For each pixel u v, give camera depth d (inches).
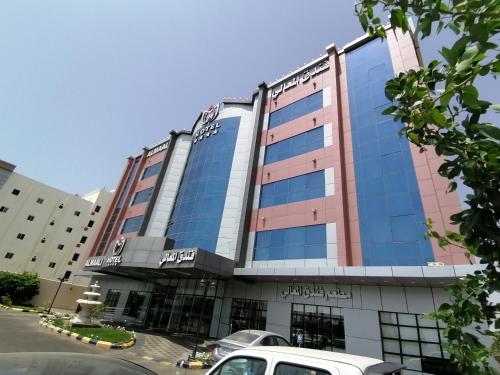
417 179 627.8
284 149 928.9
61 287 1512.1
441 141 75.0
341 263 645.9
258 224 856.9
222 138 1109.1
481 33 56.2
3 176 1828.2
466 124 68.4
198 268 687.1
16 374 83.4
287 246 764.0
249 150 1031.0
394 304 542.6
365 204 681.6
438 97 69.6
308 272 614.9
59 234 1982.0
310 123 897.5
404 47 775.1
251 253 821.2
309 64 1011.3
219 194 984.9
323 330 598.9
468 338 84.7
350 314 581.3
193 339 709.3
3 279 1342.3
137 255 832.3
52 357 102.8
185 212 1025.5
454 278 460.8
